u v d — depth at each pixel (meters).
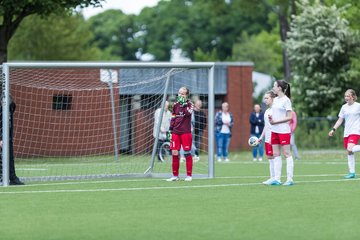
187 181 51.62
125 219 33.22
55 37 172.25
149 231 30.12
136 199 40.34
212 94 55.34
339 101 116.69
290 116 47.03
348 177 53.44
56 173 62.06
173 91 69.50
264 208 36.09
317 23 117.25
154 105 70.19
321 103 117.38
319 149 103.56
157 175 57.72
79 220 33.16
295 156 83.19
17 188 47.69
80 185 49.47
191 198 40.47
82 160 75.50
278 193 42.38
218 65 113.62
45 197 41.91
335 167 67.19
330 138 103.81
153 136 70.81
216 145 83.31
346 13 122.00
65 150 79.19
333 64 117.62
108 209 36.50
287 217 33.19
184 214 34.47
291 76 128.38
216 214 34.34
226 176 57.00
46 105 80.69
